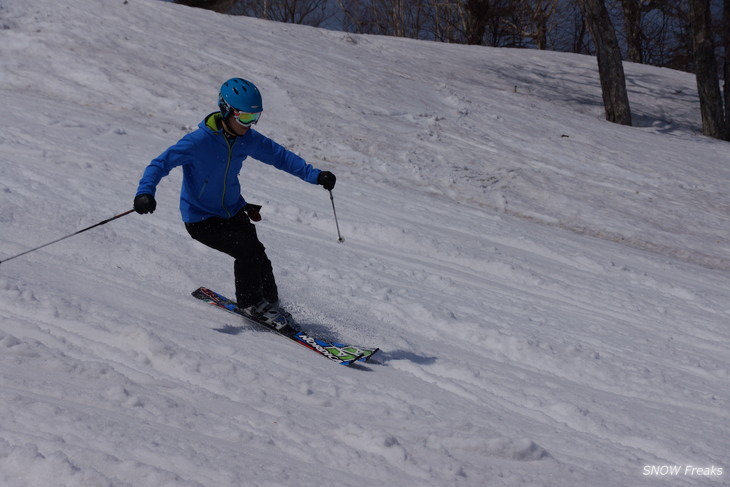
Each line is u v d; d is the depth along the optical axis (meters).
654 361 6.87
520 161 17.81
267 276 5.84
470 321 6.94
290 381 4.52
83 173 9.98
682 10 40.47
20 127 11.47
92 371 4.05
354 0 56.97
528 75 28.98
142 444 3.23
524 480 3.59
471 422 4.43
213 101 16.59
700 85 25.61
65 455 3.00
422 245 10.04
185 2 29.70
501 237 11.69
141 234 7.71
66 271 6.12
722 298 10.23
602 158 19.34
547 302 8.53
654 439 4.72
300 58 22.02
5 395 3.46
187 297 6.18
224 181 5.33
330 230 10.13
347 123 17.53
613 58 25.09
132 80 16.47
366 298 7.18
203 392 4.09
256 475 3.14
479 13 45.94
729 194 18.23
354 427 3.79
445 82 24.48
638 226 14.86
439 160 16.56
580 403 5.28
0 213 7.35
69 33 18.17
